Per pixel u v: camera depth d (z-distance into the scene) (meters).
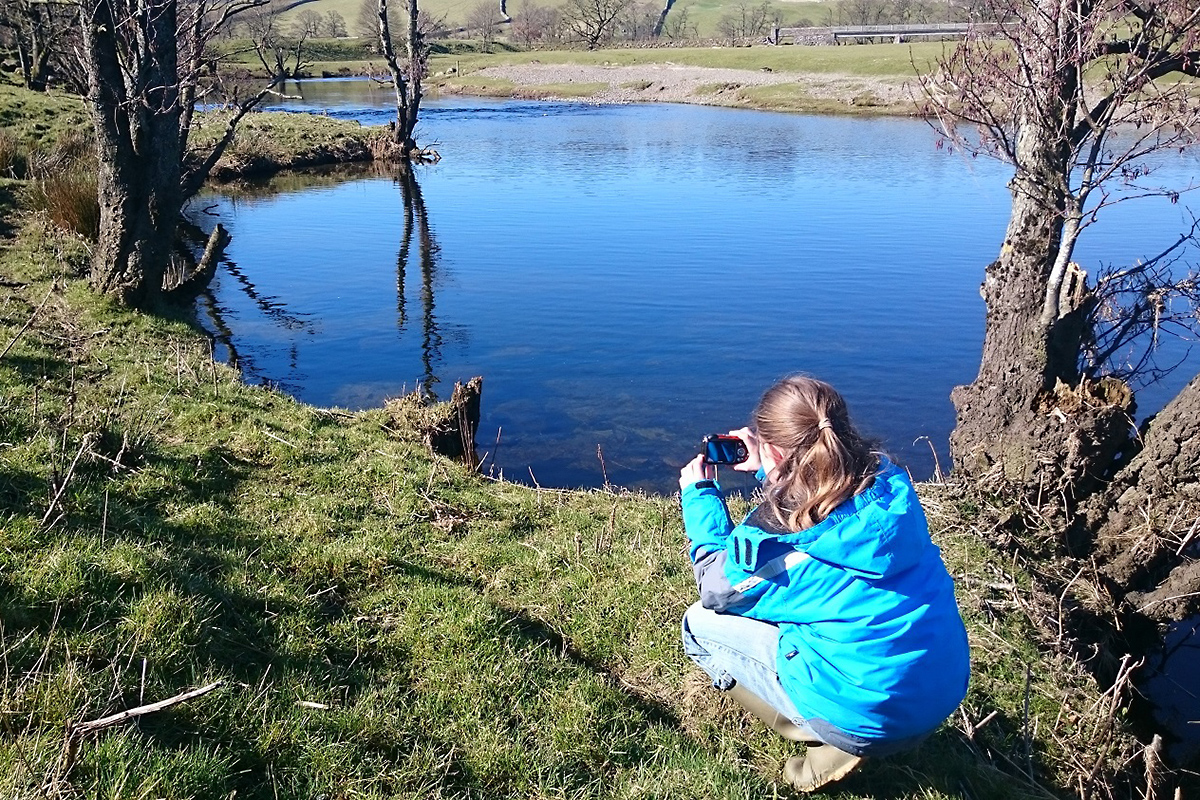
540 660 4.47
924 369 11.78
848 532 3.17
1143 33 6.28
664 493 8.54
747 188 24.83
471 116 49.59
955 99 7.16
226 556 4.94
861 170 27.48
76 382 7.77
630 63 74.50
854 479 3.21
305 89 70.19
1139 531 6.48
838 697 3.34
